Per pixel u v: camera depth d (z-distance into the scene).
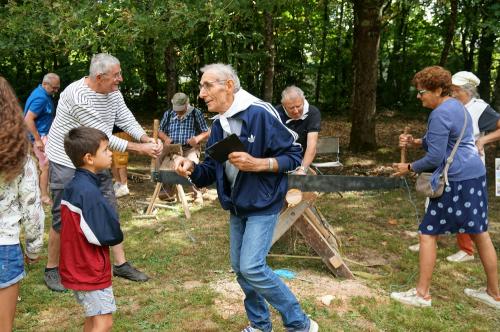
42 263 4.21
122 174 6.69
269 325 2.98
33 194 2.31
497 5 6.36
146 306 3.45
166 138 5.84
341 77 17.58
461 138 3.28
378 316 3.31
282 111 4.49
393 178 3.13
